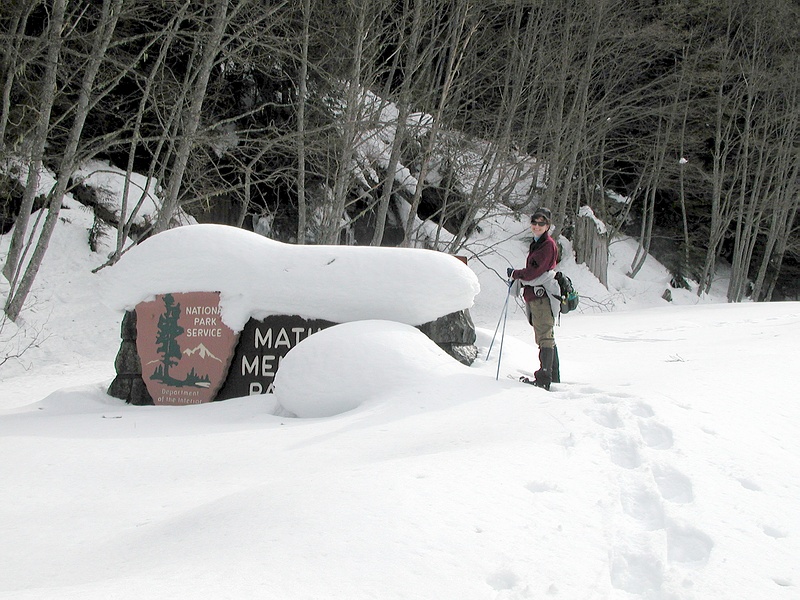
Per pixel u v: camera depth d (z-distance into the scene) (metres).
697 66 30.98
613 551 2.81
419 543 2.74
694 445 4.04
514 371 6.80
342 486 3.35
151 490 4.11
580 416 4.69
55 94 15.24
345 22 18.55
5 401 9.12
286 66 20.03
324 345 6.18
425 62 21.44
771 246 32.53
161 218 14.40
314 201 22.69
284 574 2.50
